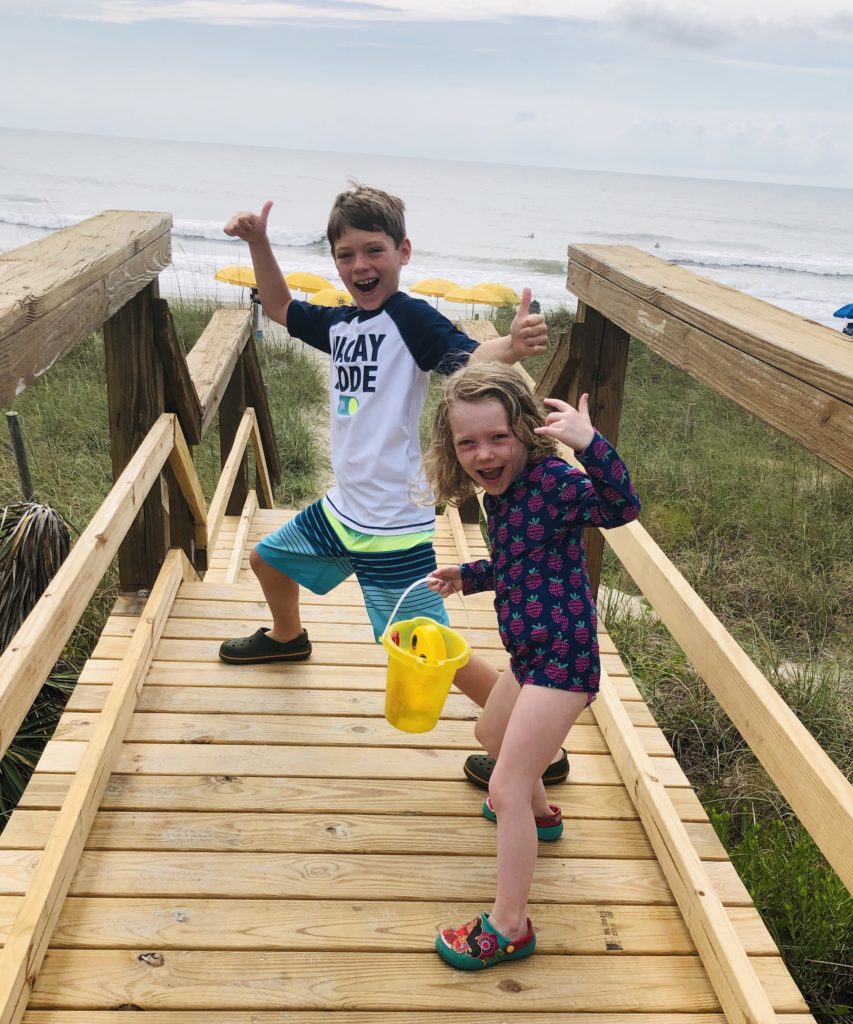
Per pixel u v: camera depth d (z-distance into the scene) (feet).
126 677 9.45
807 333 6.12
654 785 8.36
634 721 10.20
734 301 7.68
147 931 6.83
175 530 13.38
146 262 10.27
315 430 34.42
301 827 8.05
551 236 212.02
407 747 9.34
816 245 242.99
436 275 137.08
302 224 217.15
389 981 6.57
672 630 8.36
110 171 315.99
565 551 6.70
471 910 7.27
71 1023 6.08
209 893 7.22
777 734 6.12
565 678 6.56
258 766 8.84
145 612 10.82
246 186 297.94
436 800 8.54
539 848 8.05
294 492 28.50
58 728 9.27
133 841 7.72
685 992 6.66
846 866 5.10
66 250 8.66
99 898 7.11
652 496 25.36
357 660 11.01
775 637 18.37
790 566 20.72
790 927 10.39
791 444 30.83
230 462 18.17
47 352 6.61
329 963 6.68
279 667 10.71
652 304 8.39
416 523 8.83
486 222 235.81
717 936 6.63
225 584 12.70
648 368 40.24
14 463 24.22
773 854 11.52
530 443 6.62
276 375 39.24
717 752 14.06
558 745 6.63
